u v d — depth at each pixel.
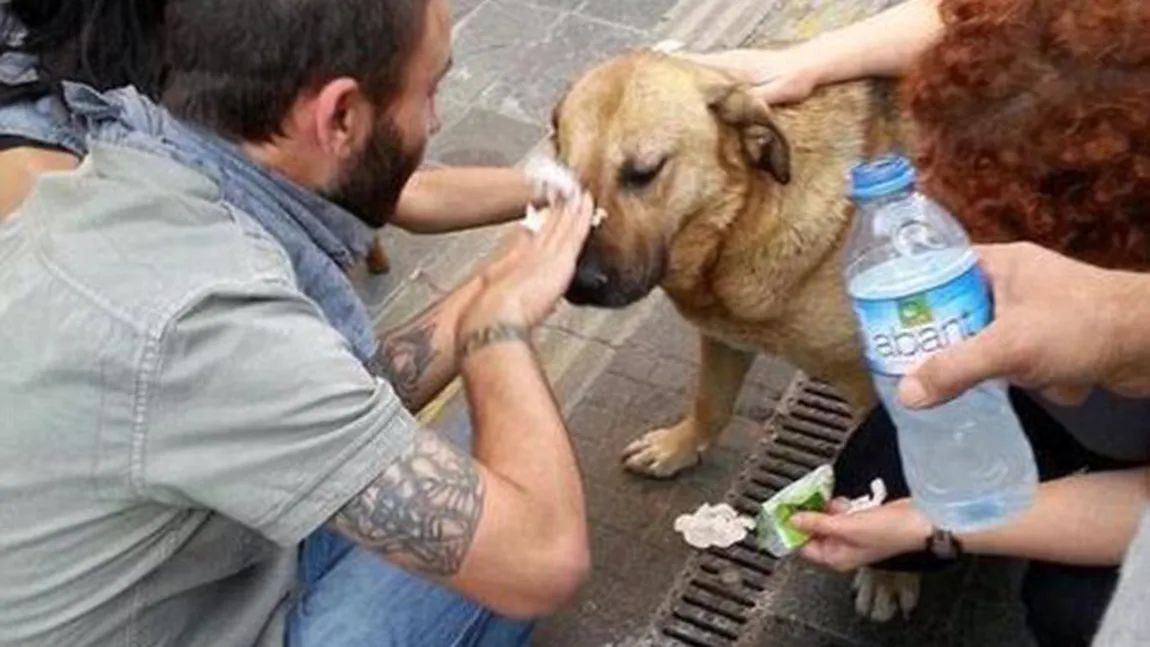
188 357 1.26
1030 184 1.18
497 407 1.40
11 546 1.31
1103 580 1.44
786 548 1.52
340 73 1.31
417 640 1.51
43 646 1.35
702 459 1.90
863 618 1.75
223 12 1.29
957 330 1.13
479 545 1.33
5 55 1.52
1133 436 1.43
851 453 1.65
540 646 1.75
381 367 1.54
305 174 1.35
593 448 1.94
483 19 2.48
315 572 1.54
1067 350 1.13
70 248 1.28
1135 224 1.17
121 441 1.27
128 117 1.33
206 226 1.30
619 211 1.66
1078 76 1.15
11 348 1.27
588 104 1.68
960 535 1.43
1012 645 1.71
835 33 1.76
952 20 1.21
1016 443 1.29
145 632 1.37
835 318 1.73
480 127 2.32
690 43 2.38
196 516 1.33
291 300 1.29
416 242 2.18
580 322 2.06
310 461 1.28
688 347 2.03
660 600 1.78
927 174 1.23
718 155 1.68
